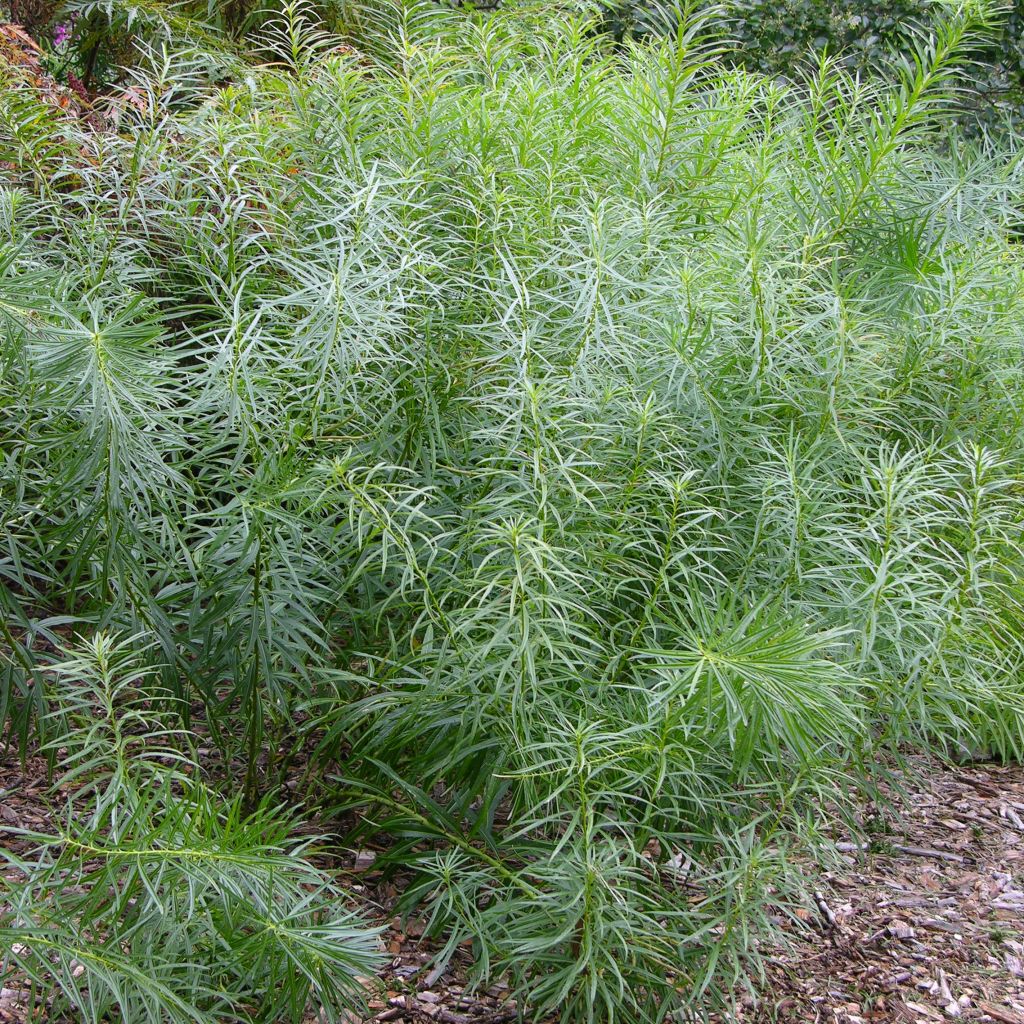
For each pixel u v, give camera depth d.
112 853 2.13
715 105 4.40
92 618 2.89
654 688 2.42
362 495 2.60
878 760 3.67
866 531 2.95
